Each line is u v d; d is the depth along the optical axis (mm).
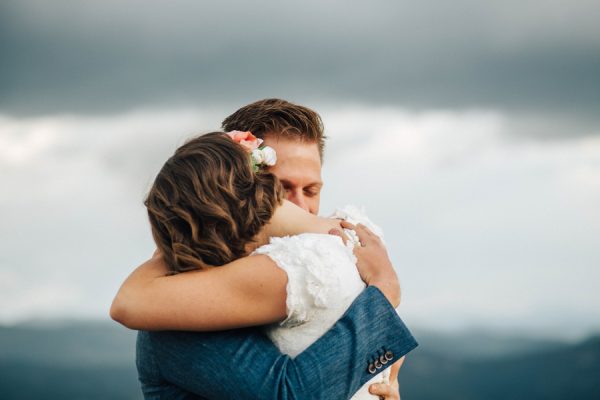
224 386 2656
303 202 3438
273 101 3555
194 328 2680
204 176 2758
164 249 2795
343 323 2729
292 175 3377
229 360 2676
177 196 2758
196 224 2738
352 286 2801
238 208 2764
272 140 3406
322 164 3660
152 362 2818
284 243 2762
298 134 3420
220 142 2855
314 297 2689
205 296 2666
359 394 2809
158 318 2676
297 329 2740
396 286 2871
